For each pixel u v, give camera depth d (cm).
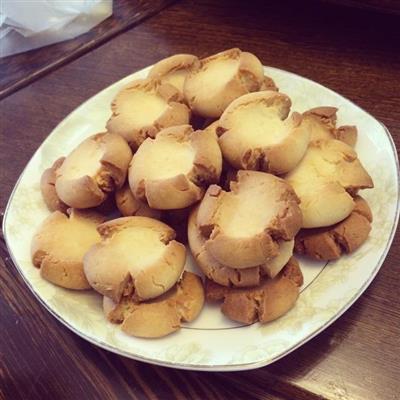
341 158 37
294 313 34
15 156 48
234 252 32
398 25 51
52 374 36
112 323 35
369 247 35
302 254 36
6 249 43
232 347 33
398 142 42
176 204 36
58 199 41
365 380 32
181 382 34
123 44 55
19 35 57
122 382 35
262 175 35
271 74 46
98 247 35
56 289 37
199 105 40
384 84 46
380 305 35
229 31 54
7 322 40
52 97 52
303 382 32
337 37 51
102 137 40
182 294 35
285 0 55
